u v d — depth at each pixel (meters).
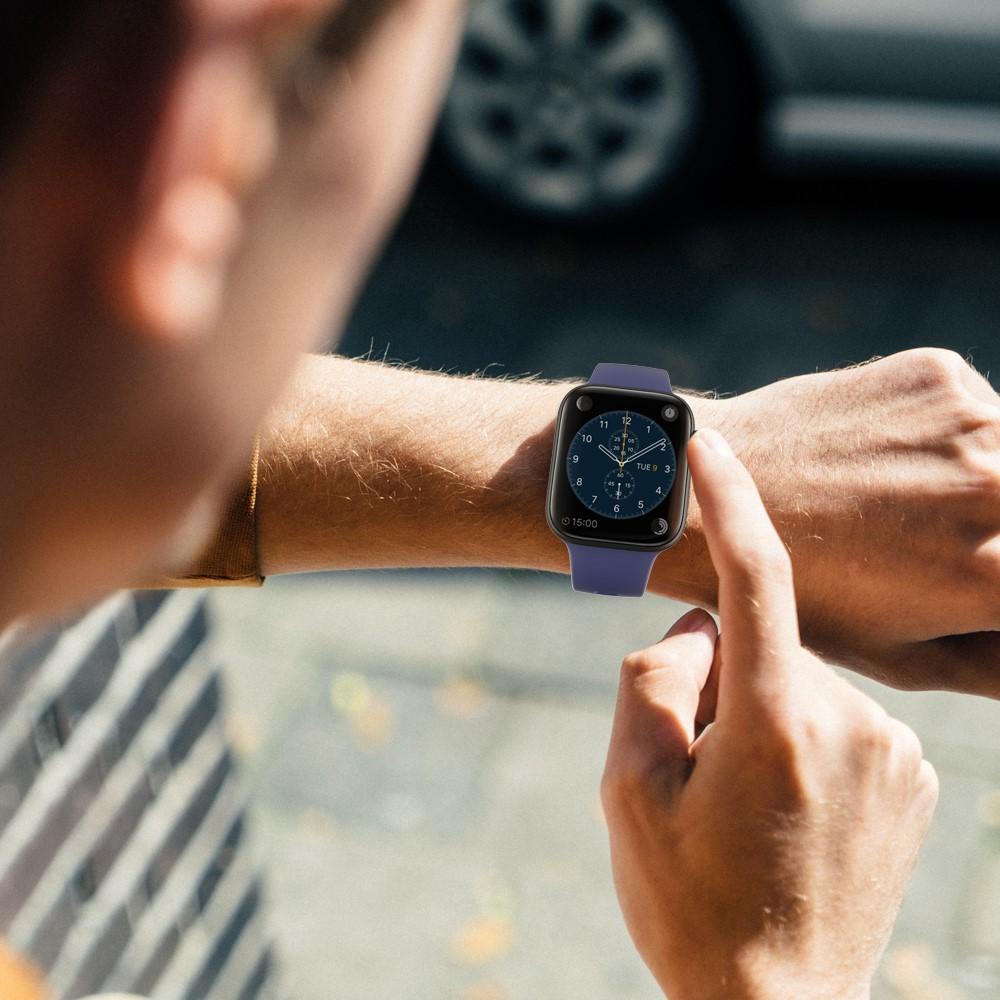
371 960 2.78
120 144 0.31
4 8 0.30
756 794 0.87
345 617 3.53
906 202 4.92
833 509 1.38
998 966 2.69
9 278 0.32
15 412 0.34
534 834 3.00
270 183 0.33
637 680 1.03
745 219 4.86
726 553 0.90
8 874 1.65
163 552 0.41
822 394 1.45
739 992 0.87
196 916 2.13
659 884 0.92
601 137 4.59
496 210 4.79
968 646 1.41
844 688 0.90
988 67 4.22
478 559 1.47
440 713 3.27
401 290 4.63
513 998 2.70
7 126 0.31
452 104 4.62
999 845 2.91
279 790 3.12
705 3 4.30
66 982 1.75
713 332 4.38
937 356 1.43
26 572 0.38
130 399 0.35
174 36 0.30
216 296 0.34
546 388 1.49
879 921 0.90
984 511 1.35
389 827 3.03
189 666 2.05
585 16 4.41
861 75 4.33
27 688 1.68
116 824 1.89
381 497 1.40
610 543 1.43
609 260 4.71
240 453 0.42
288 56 0.32
